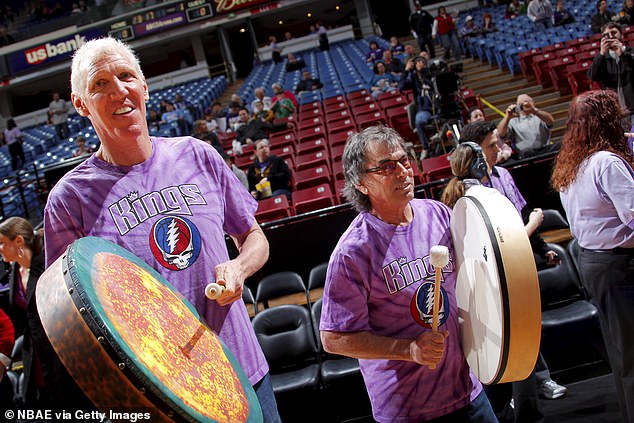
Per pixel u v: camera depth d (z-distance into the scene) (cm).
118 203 155
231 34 2441
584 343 427
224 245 165
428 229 202
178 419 107
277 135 1073
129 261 136
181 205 158
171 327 128
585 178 258
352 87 1420
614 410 345
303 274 543
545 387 382
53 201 156
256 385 158
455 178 303
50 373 325
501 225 170
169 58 2425
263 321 440
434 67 811
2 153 1570
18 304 347
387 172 192
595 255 261
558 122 998
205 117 1438
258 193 682
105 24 2084
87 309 106
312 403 423
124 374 104
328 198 598
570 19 1471
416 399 199
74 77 154
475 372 189
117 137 153
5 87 2162
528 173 539
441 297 197
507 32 1512
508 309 164
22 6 2477
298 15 2434
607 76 581
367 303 197
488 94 1203
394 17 2455
